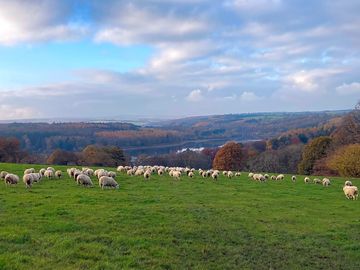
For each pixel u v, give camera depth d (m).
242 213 27.31
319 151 101.06
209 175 57.25
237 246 19.08
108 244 17.36
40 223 20.11
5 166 55.22
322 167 94.88
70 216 22.16
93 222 20.94
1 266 13.34
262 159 127.00
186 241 18.97
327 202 35.44
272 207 30.95
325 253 19.23
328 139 102.00
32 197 28.05
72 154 116.31
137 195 32.38
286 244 20.19
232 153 115.62
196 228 21.33
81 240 17.53
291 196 38.50
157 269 14.88
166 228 20.59
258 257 17.84
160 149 194.75
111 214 23.12
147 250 16.95
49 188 33.72
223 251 18.11
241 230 22.11
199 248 18.08
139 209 25.28
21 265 13.62
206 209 27.56
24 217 21.34
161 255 16.55
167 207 26.97
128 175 50.09
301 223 25.47
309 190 44.31
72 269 13.70
